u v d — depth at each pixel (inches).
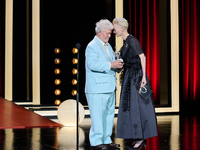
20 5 701.9
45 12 679.1
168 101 608.1
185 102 658.8
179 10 613.6
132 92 296.8
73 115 437.1
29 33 659.4
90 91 283.6
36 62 661.3
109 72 287.1
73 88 694.5
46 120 459.2
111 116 295.9
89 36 693.3
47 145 306.7
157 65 653.3
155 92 656.4
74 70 669.3
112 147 293.0
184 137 347.6
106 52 289.6
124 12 644.7
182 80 614.9
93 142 286.4
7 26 698.2
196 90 655.1
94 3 692.1
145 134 295.7
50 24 682.2
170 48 610.2
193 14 658.2
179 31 614.2
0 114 481.7
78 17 694.5
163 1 616.4
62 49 689.6
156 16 647.1
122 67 306.7
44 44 681.6
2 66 697.0
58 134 370.3
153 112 298.7
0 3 693.3
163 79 619.5
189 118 532.4
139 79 295.6
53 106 601.9
